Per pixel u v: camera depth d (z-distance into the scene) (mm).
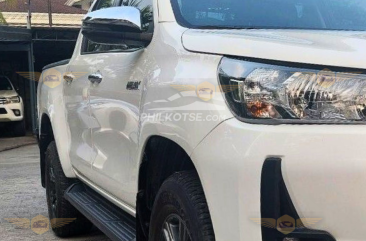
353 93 1855
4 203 5922
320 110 1857
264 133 1831
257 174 1817
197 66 2170
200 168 2018
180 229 2248
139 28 2584
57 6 19656
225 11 2799
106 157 3225
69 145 4199
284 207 1805
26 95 17969
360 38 2188
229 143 1895
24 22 18406
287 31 2477
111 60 3172
